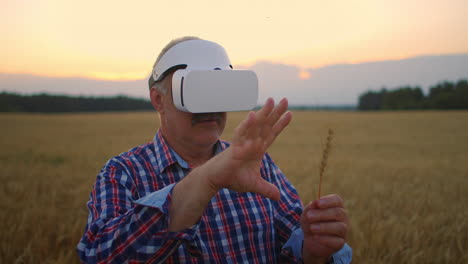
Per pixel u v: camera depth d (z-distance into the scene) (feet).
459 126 96.43
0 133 74.79
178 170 4.57
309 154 40.88
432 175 27.09
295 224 5.00
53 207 14.75
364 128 89.81
